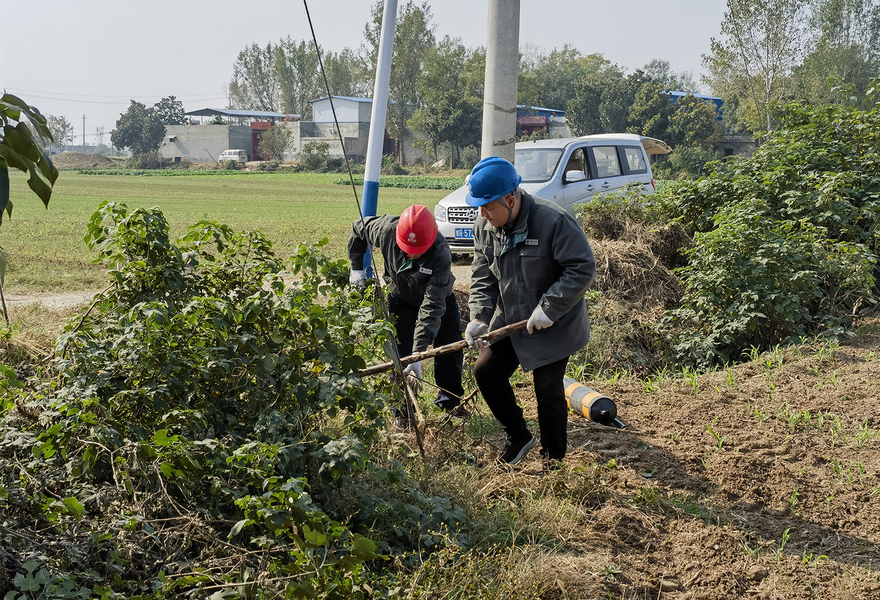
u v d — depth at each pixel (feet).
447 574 9.50
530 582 9.84
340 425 14.28
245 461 9.71
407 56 263.90
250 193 144.05
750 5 128.77
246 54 379.14
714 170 33.65
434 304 15.34
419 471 12.72
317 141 296.30
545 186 39.04
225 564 8.68
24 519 9.11
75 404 10.00
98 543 8.54
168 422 10.45
